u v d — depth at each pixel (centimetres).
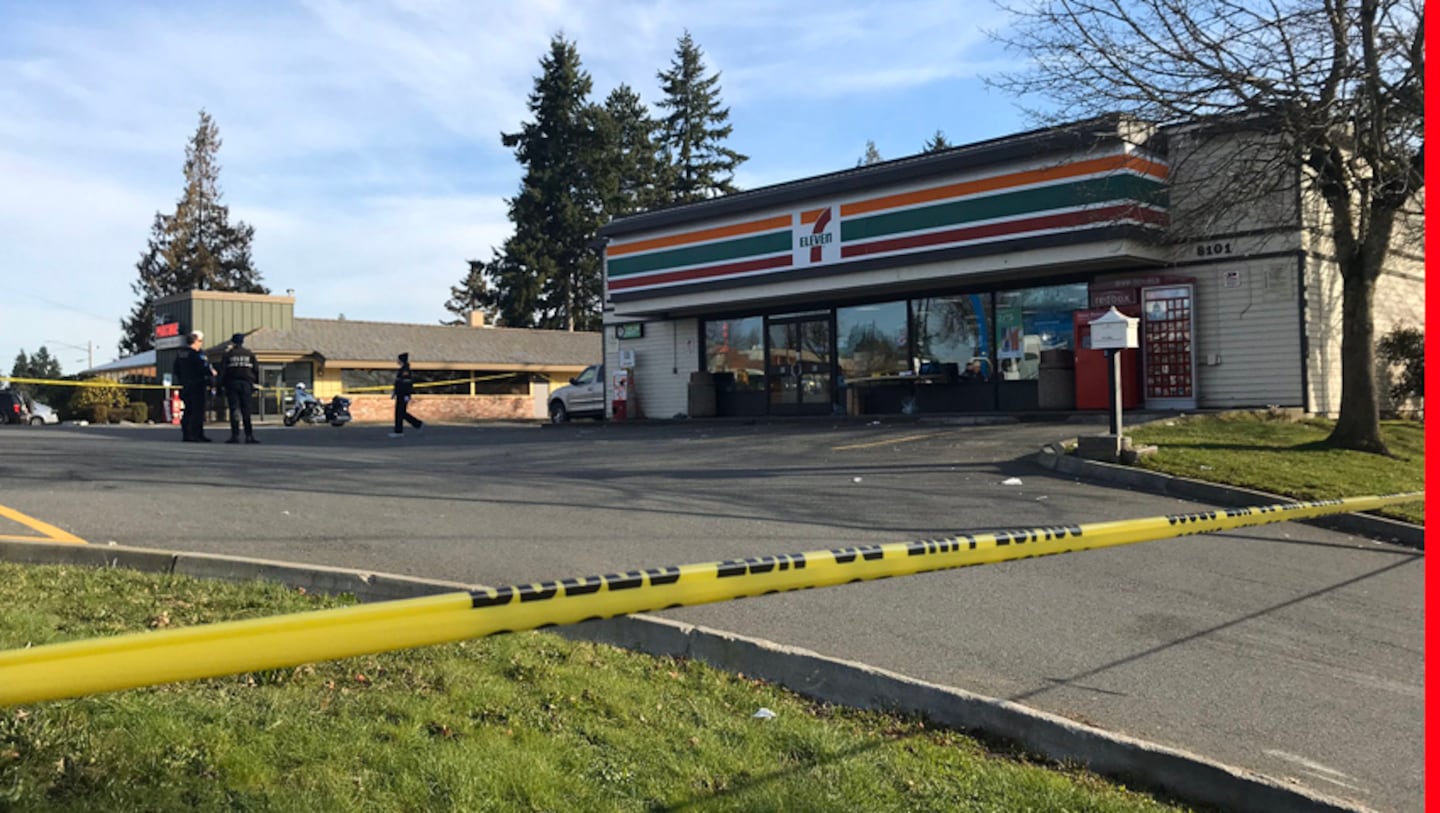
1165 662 526
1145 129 1428
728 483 1107
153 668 162
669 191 5797
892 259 1886
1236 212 1605
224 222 6009
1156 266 1725
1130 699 471
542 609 211
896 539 789
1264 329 1633
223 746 338
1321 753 418
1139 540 383
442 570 650
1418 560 789
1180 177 1605
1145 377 1717
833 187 1962
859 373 2103
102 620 471
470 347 4016
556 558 698
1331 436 1298
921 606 606
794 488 1066
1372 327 1269
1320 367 1622
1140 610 620
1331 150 1238
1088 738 400
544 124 5438
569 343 4422
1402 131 1181
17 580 538
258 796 313
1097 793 376
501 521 835
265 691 388
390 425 2758
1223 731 438
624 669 466
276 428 2491
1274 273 1622
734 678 469
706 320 2355
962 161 1786
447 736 370
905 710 439
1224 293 1666
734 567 250
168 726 344
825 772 371
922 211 1853
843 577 272
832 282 1986
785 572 258
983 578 682
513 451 1528
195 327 3616
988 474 1151
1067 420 1628
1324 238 1644
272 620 174
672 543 761
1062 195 1680
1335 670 523
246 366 1647
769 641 502
